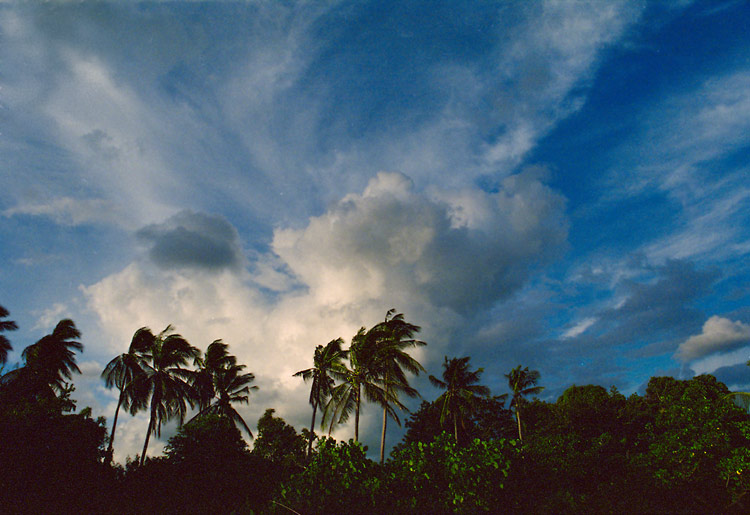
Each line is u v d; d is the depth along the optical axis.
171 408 29.45
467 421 42.59
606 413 26.38
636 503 8.39
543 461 10.46
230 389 34.44
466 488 9.15
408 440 42.50
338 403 26.17
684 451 9.52
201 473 18.08
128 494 16.66
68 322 28.00
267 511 10.27
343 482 10.01
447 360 37.78
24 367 23.98
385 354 25.75
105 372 27.52
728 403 10.04
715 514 8.01
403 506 9.34
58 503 14.94
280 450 33.72
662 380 28.92
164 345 29.69
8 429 15.93
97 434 19.33
